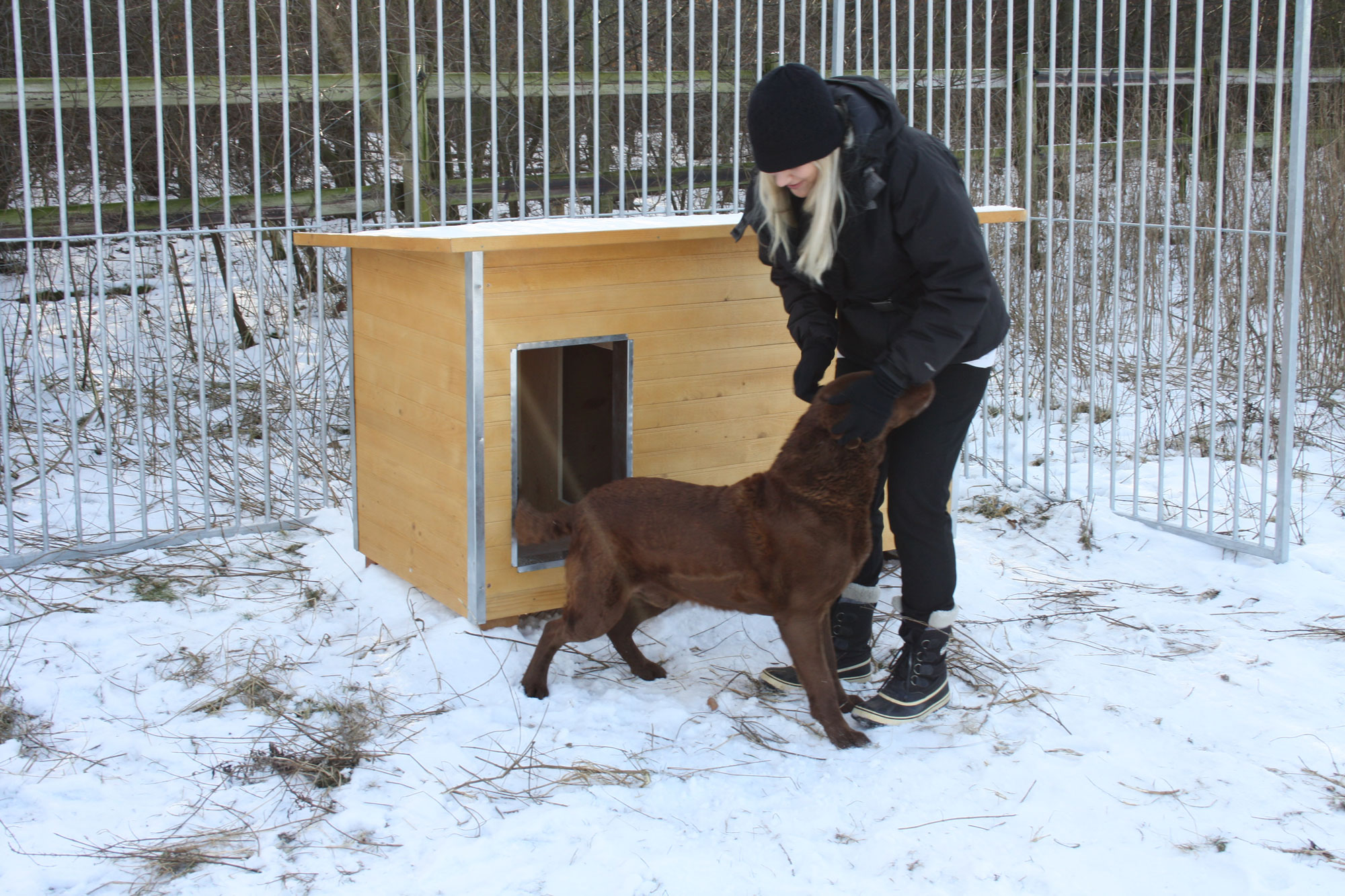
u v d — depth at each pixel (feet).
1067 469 17.61
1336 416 21.02
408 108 18.85
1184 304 25.44
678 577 10.73
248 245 23.45
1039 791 9.74
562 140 22.56
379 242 11.83
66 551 14.92
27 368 20.62
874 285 10.53
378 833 9.12
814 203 9.95
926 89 19.93
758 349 13.42
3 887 8.29
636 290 12.50
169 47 20.35
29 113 19.58
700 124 22.56
